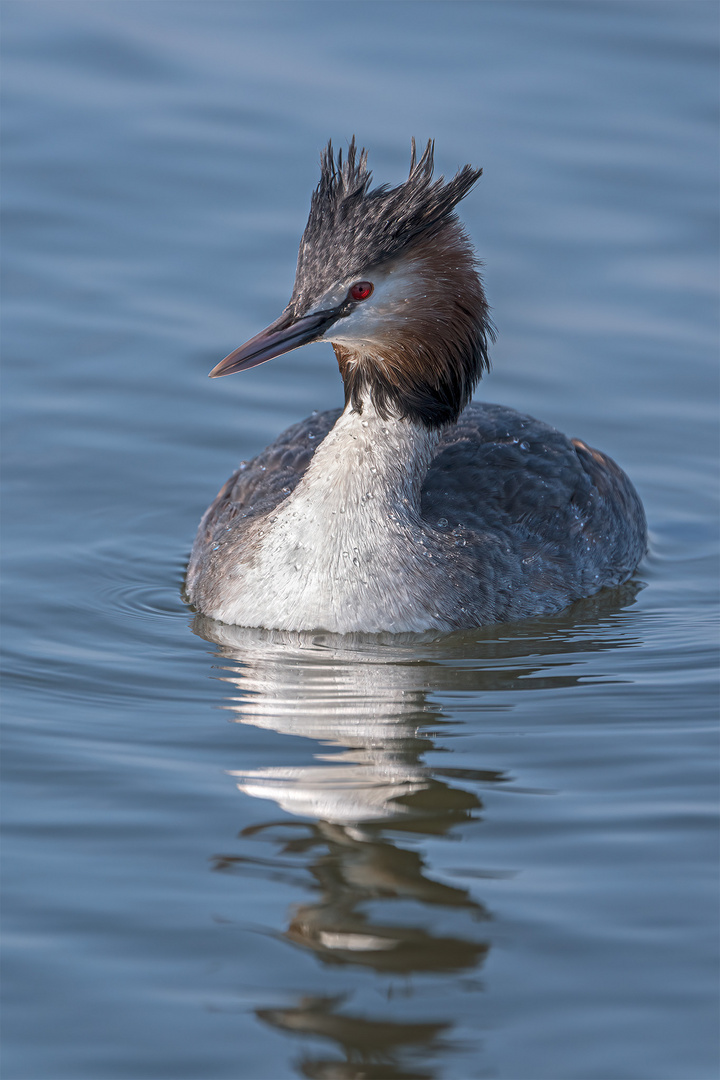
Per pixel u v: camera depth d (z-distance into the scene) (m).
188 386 17.73
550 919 9.11
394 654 13.07
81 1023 8.26
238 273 19.42
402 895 9.36
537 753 11.20
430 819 10.23
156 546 15.39
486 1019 8.29
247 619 13.57
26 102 22.45
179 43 24.08
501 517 14.40
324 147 21.34
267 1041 8.12
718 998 8.43
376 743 11.36
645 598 14.73
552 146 21.59
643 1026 8.23
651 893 9.36
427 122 21.80
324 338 13.05
